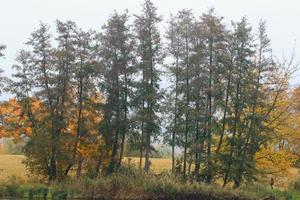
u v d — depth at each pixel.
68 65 51.47
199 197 46.62
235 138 52.44
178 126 51.50
